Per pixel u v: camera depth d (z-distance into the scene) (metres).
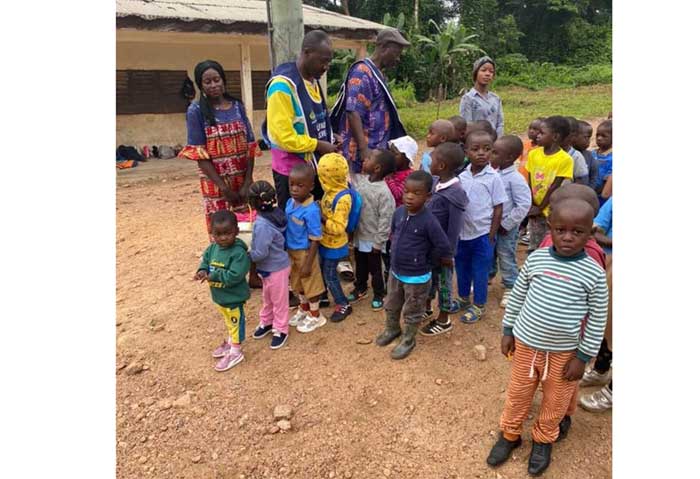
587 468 2.32
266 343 3.38
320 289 3.46
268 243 3.08
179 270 4.57
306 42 3.30
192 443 2.55
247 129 3.76
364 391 2.87
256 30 9.64
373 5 25.34
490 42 29.12
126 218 6.22
